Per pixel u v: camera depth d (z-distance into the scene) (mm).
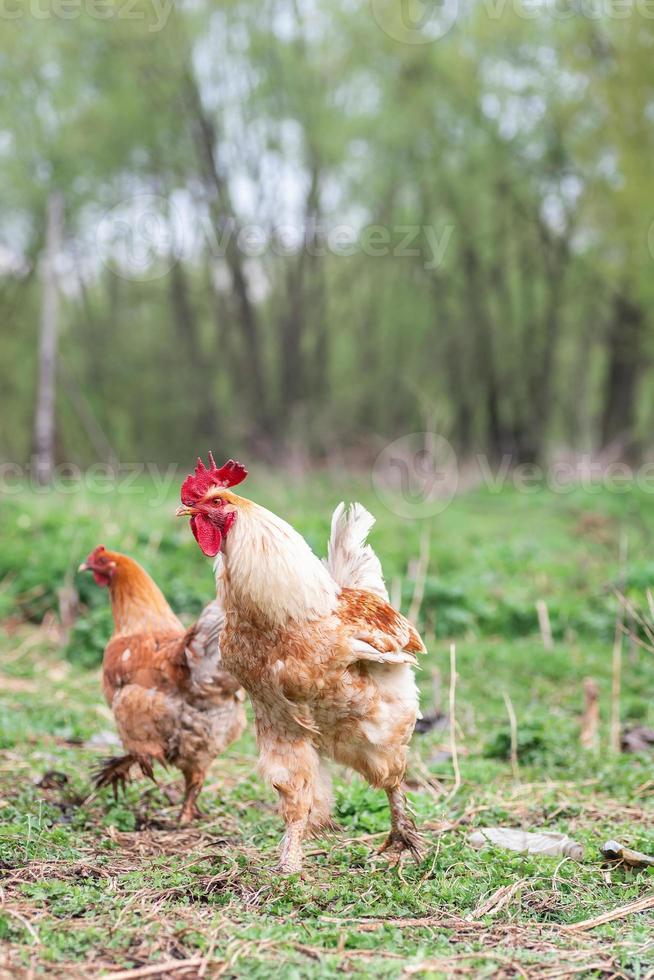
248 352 32344
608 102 23359
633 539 14727
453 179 29234
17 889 4223
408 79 27672
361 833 5387
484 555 13672
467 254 30078
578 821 5637
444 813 5664
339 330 37156
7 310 31609
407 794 5922
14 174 27641
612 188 25062
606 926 4008
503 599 11461
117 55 26734
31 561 11594
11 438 33562
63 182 27609
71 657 9688
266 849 5062
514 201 29438
